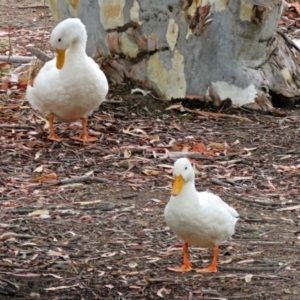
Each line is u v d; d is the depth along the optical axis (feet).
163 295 26.73
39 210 33.73
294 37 67.77
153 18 50.78
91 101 42.55
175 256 29.96
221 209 27.66
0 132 44.57
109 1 51.70
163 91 51.49
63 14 54.29
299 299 26.55
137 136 44.96
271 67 52.19
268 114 50.21
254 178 39.24
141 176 38.78
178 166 27.20
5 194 35.88
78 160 40.75
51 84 41.91
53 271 28.48
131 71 52.49
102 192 36.45
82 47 41.88
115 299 26.48
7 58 58.75
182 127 47.19
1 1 82.94
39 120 46.93
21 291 26.91
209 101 50.70
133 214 33.81
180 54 50.80
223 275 28.19
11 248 30.19
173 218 27.55
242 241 31.40
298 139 45.78
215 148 43.45
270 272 28.55
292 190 37.78
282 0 51.26
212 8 49.65
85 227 32.32
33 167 39.60
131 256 29.86
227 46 50.21
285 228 33.04
